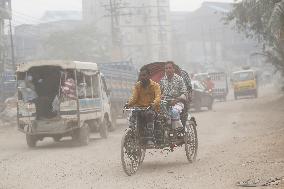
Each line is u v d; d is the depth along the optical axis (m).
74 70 16.88
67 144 17.64
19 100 17.17
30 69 17.23
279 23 16.48
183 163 11.60
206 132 18.84
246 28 32.06
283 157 11.05
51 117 16.97
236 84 47.31
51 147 16.83
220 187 8.60
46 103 16.92
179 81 11.48
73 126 16.67
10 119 28.88
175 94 11.44
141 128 10.73
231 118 24.58
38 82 17.56
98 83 19.33
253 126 19.97
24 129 16.94
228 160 11.42
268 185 8.45
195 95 31.55
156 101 10.62
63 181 9.88
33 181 10.03
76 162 12.51
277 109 27.78
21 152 15.47
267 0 25.20
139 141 10.68
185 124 11.41
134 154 10.52
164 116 10.94
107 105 20.42
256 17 29.84
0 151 15.87
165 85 11.49
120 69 26.72
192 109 34.38
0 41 48.47
